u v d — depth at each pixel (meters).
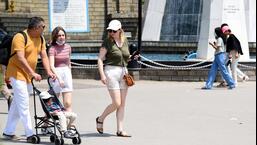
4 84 32.50
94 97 43.44
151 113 34.81
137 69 56.56
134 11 105.00
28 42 25.44
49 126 25.59
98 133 28.22
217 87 49.78
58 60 27.25
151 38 76.75
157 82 54.97
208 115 33.94
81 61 62.66
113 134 27.92
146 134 27.86
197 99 41.44
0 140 26.25
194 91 46.75
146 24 77.06
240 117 33.16
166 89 48.47
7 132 26.50
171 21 77.69
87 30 101.88
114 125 30.56
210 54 61.62
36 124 25.81
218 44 47.97
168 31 77.81
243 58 60.31
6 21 95.19
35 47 25.77
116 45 26.42
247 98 41.78
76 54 91.94
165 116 33.59
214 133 28.11
